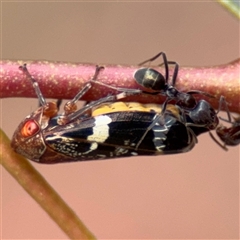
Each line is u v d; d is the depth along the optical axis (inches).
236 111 3.4
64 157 3.6
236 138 3.7
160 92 3.5
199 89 3.4
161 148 3.6
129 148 3.6
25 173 3.3
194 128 3.7
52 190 3.3
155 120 3.6
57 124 3.6
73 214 3.3
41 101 3.6
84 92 3.4
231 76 3.4
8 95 3.3
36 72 3.3
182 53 4.8
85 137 3.6
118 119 3.6
